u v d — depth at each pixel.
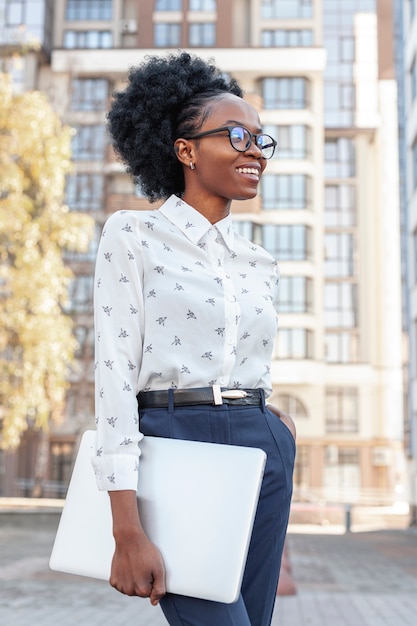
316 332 38.97
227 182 1.90
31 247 16.81
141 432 1.76
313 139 40.12
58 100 27.09
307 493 38.50
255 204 38.69
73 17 41.25
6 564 11.71
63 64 39.25
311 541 20.12
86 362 29.25
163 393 1.76
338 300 41.12
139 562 1.59
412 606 8.32
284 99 40.03
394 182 41.81
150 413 1.76
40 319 17.00
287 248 39.16
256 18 41.28
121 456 1.64
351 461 39.34
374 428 39.91
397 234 41.53
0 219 16.48
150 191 2.11
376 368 40.59
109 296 1.76
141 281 1.79
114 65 39.09
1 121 17.03
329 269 41.41
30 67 38.97
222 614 1.63
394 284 41.12
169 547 1.64
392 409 40.03
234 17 41.97
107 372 1.71
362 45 42.47
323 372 38.72
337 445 39.38
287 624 6.80
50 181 17.42
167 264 1.81
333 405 39.91
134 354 1.75
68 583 9.66
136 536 1.60
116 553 1.62
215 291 1.82
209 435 1.75
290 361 38.41
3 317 16.75
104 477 1.63
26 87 38.84
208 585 1.59
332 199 41.94
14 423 17.56
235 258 1.92
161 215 1.89
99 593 8.81
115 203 31.88
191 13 41.00
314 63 39.88
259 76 40.25
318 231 39.59
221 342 1.79
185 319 1.78
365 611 7.82
